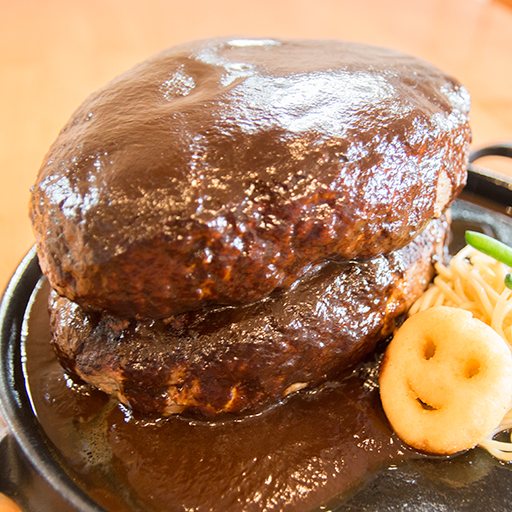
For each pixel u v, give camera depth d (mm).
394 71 253
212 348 227
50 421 239
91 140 216
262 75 236
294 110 222
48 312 265
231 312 230
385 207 226
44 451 222
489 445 238
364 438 238
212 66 243
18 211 359
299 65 245
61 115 429
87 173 210
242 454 232
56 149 227
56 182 214
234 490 223
